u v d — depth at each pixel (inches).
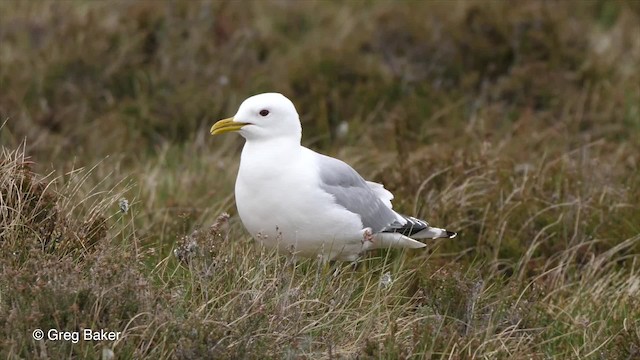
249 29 704.4
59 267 338.0
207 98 633.0
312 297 365.4
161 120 623.2
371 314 364.2
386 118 629.6
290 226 386.9
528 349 366.3
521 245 463.2
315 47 677.9
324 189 386.6
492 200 481.1
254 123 386.0
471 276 410.6
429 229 427.5
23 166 398.0
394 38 677.9
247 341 329.4
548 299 414.9
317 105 632.4
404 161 519.5
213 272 362.0
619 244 455.5
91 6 715.4
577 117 623.8
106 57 649.0
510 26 669.9
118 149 583.8
